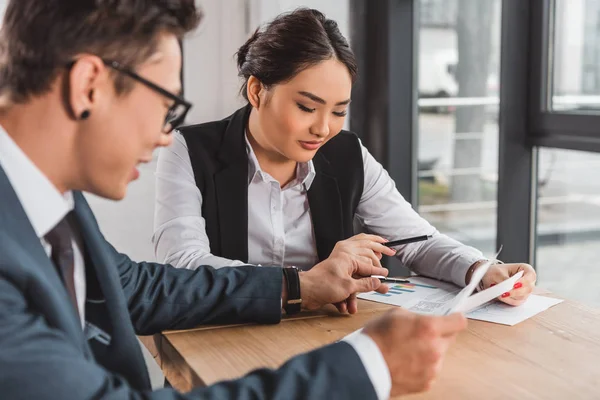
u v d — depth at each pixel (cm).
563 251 301
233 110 278
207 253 146
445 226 325
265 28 151
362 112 296
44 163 78
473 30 314
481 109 321
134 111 79
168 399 75
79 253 96
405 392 84
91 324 97
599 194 270
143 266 121
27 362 67
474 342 111
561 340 112
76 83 75
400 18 281
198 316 118
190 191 158
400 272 290
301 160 148
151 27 78
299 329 118
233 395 76
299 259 166
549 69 235
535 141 238
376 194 174
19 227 73
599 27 238
